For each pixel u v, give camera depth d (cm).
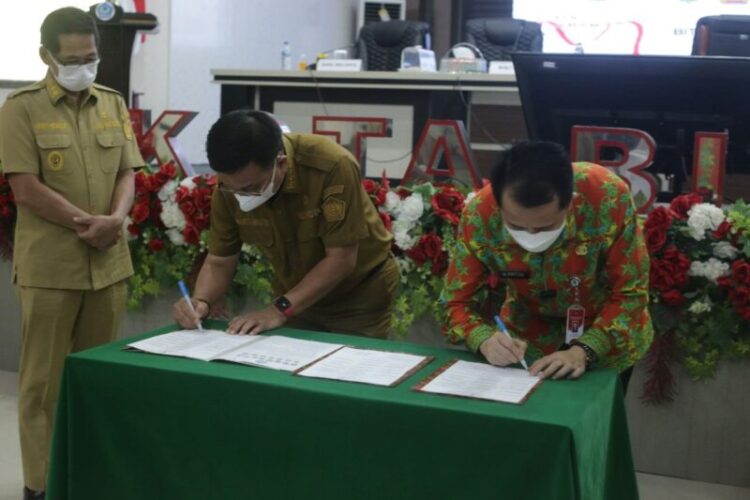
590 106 272
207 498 183
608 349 188
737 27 323
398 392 171
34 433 259
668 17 671
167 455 185
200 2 637
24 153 245
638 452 296
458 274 199
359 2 779
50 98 250
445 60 485
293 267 233
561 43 697
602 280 197
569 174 170
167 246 335
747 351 277
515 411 160
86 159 255
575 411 161
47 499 194
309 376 179
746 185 299
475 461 160
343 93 463
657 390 285
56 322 255
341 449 170
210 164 198
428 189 303
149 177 329
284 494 176
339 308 242
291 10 762
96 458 192
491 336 192
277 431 175
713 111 259
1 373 386
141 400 185
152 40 602
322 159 216
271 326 217
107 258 262
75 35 242
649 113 267
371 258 238
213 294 232
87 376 189
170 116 353
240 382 176
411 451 165
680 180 283
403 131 454
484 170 450
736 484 288
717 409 285
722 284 269
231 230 231
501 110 444
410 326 306
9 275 381
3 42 650
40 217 251
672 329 279
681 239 274
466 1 796
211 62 659
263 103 479
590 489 168
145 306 343
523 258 189
